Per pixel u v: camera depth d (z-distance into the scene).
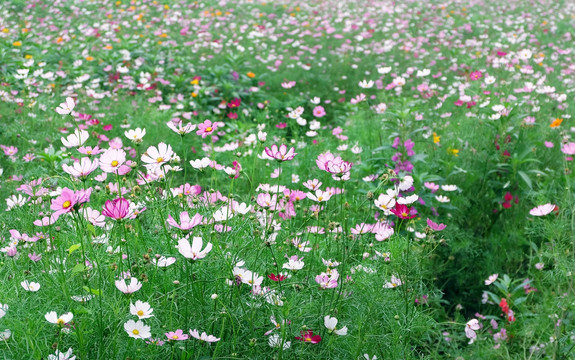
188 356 1.81
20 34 7.99
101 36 8.87
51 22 9.76
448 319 3.26
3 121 4.93
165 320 1.85
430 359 2.74
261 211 2.46
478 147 4.29
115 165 1.93
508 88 5.48
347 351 2.07
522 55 6.14
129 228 2.24
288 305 1.80
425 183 3.59
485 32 10.25
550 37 9.72
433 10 12.00
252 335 1.85
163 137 5.18
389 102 6.38
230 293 2.00
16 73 6.39
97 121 4.78
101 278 1.91
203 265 2.04
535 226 3.14
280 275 2.06
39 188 2.62
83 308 1.67
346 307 2.19
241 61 7.78
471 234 3.77
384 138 4.96
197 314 1.96
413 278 2.53
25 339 1.68
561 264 2.53
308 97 7.46
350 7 12.28
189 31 9.98
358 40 9.53
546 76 6.89
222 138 5.71
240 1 12.47
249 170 4.33
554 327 2.53
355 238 2.52
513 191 3.92
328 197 2.36
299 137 5.59
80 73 6.58
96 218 2.11
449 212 3.88
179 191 2.42
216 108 6.48
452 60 8.21
